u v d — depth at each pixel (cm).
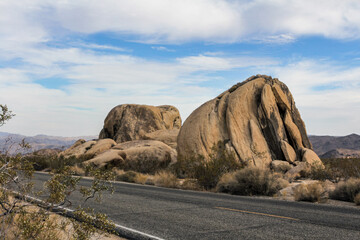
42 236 398
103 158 2558
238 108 2417
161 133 3831
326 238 566
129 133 4225
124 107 4556
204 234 588
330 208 941
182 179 1961
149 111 4422
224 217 756
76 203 922
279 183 1420
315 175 1895
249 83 2564
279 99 2434
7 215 407
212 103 2633
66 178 437
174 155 2897
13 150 432
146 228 632
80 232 417
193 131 2469
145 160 2642
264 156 2212
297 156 2289
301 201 1134
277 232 608
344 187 1211
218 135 2402
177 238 560
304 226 664
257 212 834
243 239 555
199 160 1806
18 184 438
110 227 458
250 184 1355
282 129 2338
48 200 417
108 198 1062
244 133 2322
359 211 888
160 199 1070
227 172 1653
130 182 1925
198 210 853
